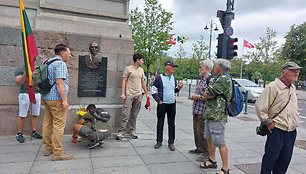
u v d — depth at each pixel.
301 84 45.19
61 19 6.31
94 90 6.45
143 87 6.50
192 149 5.47
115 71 6.62
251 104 16.94
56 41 6.13
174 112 5.46
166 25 23.09
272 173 3.89
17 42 5.93
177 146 5.70
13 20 5.99
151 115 10.22
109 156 4.89
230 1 9.91
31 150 5.03
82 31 6.43
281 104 3.55
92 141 5.38
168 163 4.64
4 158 4.57
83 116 5.37
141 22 22.59
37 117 6.03
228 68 4.14
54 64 4.41
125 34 6.84
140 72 6.31
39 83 4.39
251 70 38.25
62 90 4.38
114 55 6.60
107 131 5.36
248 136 7.01
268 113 3.64
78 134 5.29
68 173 4.04
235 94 4.11
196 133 5.11
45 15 6.20
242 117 10.77
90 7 6.60
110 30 6.68
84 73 6.34
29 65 4.77
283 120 3.55
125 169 4.29
